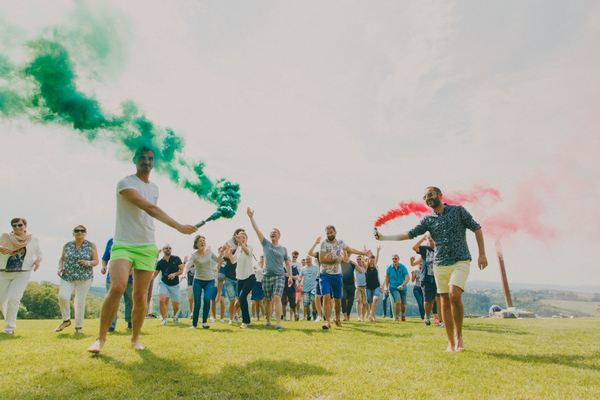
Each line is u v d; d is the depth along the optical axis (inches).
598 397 91.7
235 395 91.7
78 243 244.2
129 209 142.2
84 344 157.9
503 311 571.2
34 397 87.0
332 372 114.6
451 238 167.3
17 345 163.3
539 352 155.3
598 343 185.9
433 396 91.9
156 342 175.0
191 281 403.9
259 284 411.5
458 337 159.5
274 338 199.5
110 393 91.7
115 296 135.4
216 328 275.0
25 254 235.1
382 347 167.2
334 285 279.4
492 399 89.8
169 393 92.3
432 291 316.8
